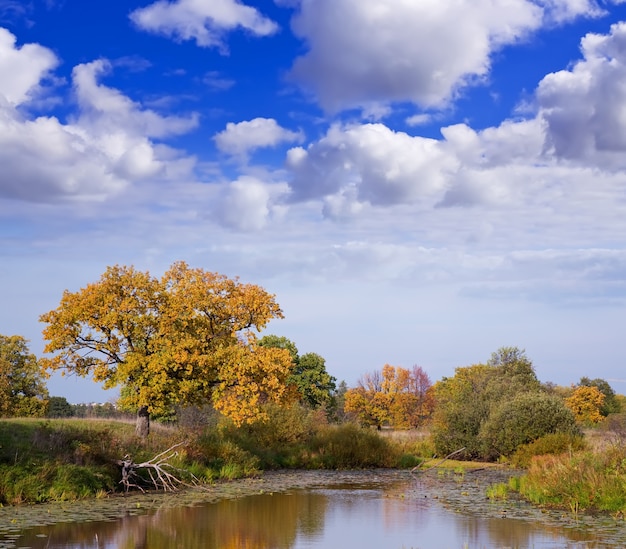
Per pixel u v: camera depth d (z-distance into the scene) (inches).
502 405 1711.4
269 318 1379.2
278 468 1544.0
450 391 3277.6
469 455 1779.0
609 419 2541.8
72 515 776.9
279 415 1699.1
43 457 962.7
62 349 1268.5
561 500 893.2
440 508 876.6
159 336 1296.8
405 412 3718.0
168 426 1603.1
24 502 853.8
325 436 1705.2
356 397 3730.3
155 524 737.6
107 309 1247.5
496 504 912.9
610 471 884.6
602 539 652.7
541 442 1528.1
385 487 1153.4
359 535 683.4
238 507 878.4
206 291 1343.5
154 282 1320.1
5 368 2276.1
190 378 1300.4
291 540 657.0
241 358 1293.1
